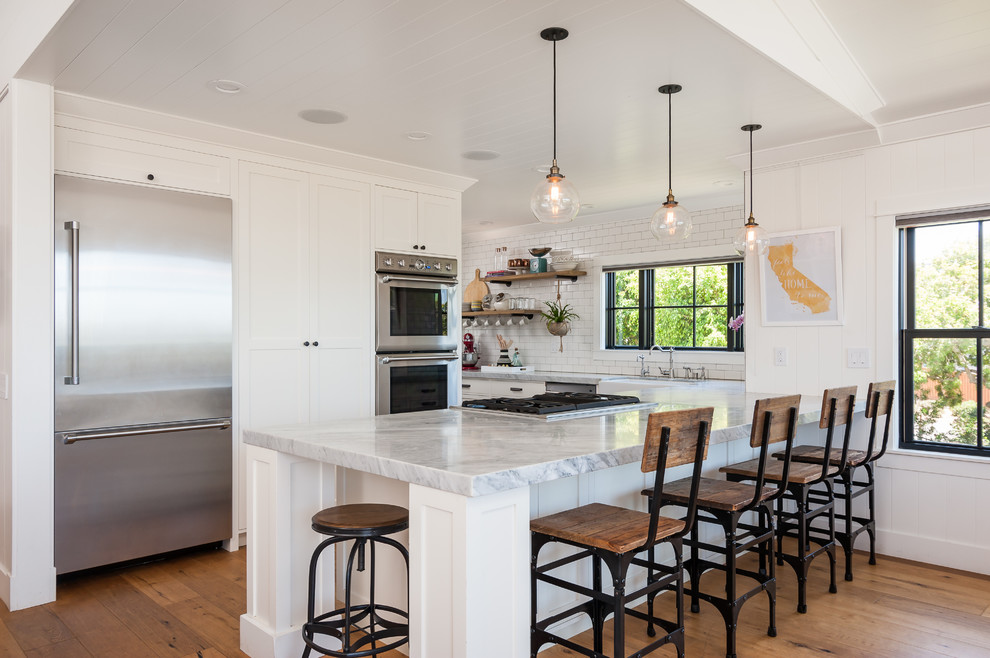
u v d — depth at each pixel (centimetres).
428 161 447
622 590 201
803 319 414
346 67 290
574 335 692
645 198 569
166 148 359
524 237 748
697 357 593
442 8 237
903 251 387
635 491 298
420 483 188
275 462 245
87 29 252
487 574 183
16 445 296
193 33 256
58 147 322
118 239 335
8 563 300
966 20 268
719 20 247
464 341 782
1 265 311
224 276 374
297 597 248
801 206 416
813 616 292
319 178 424
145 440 343
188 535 360
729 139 397
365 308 446
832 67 313
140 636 269
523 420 292
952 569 357
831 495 329
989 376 357
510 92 321
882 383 349
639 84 309
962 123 354
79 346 321
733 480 323
